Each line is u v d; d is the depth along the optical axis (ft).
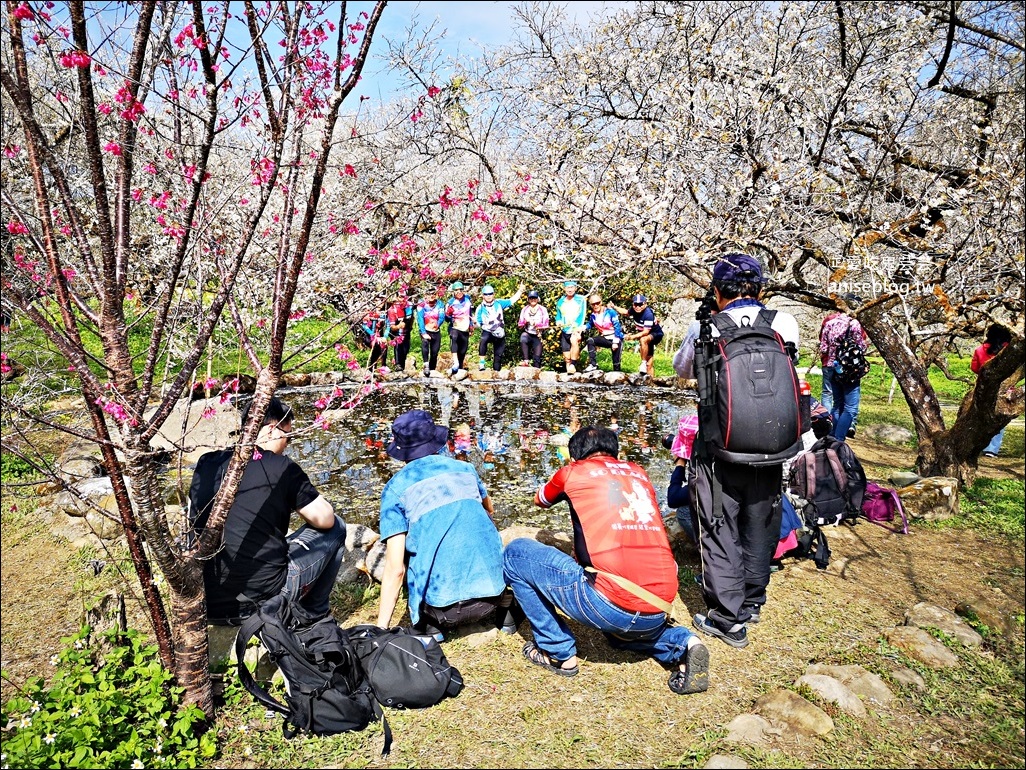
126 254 7.90
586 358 43.29
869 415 29.48
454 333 35.83
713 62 19.10
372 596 12.19
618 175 20.01
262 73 8.36
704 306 11.23
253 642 9.84
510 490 19.02
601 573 9.37
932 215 18.35
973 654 10.27
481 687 9.68
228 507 8.54
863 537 14.78
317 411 27.22
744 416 9.80
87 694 8.35
